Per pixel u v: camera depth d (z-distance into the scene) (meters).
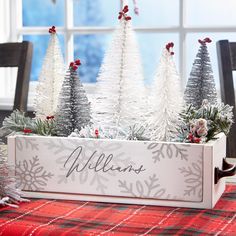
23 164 1.15
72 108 1.20
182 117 1.16
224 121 1.15
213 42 2.47
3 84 2.72
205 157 1.05
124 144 1.09
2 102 2.60
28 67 1.99
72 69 1.21
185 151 1.06
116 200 1.10
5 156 1.15
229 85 1.80
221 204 1.10
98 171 1.11
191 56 2.50
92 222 0.97
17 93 1.97
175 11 2.51
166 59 1.14
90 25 2.64
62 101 1.20
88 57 2.64
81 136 1.14
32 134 1.19
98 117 1.19
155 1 2.53
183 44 2.49
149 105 1.15
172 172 1.07
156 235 0.90
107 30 2.59
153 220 0.98
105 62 1.19
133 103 1.18
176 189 1.07
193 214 1.02
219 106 1.19
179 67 2.50
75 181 1.12
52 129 1.20
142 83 1.19
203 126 1.09
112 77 1.18
